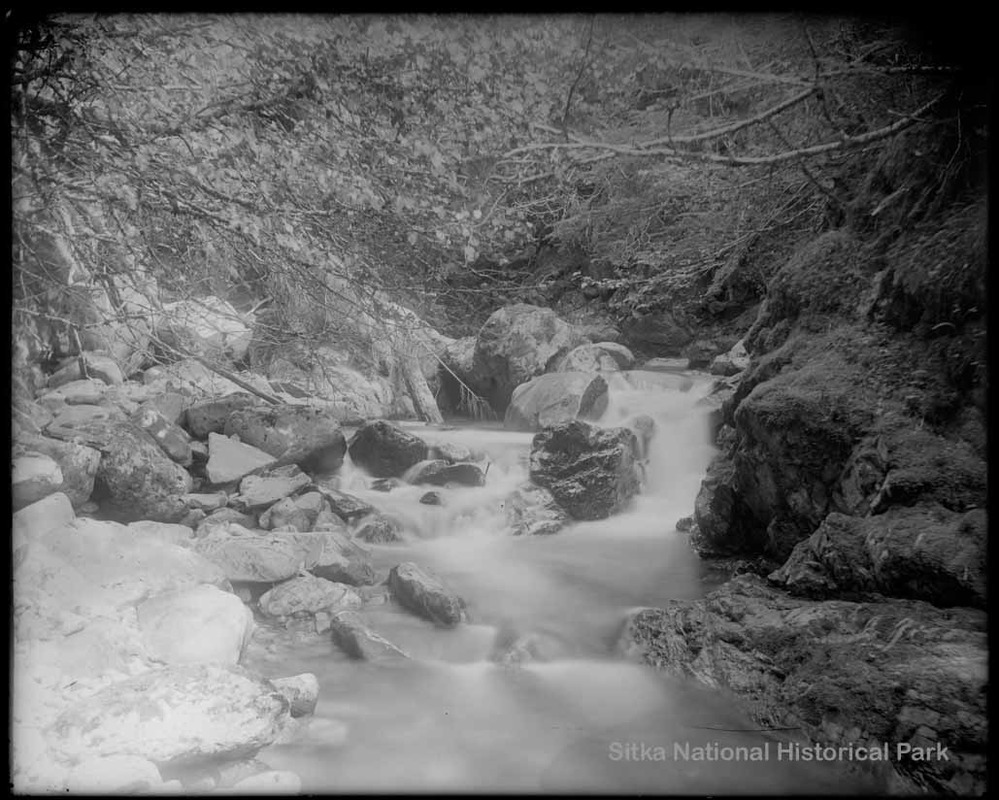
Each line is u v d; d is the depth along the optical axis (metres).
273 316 7.34
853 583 3.94
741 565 5.20
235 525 5.39
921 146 4.72
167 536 5.01
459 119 4.90
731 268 7.82
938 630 3.32
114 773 2.75
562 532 6.49
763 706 3.45
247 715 3.19
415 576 4.86
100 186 4.77
